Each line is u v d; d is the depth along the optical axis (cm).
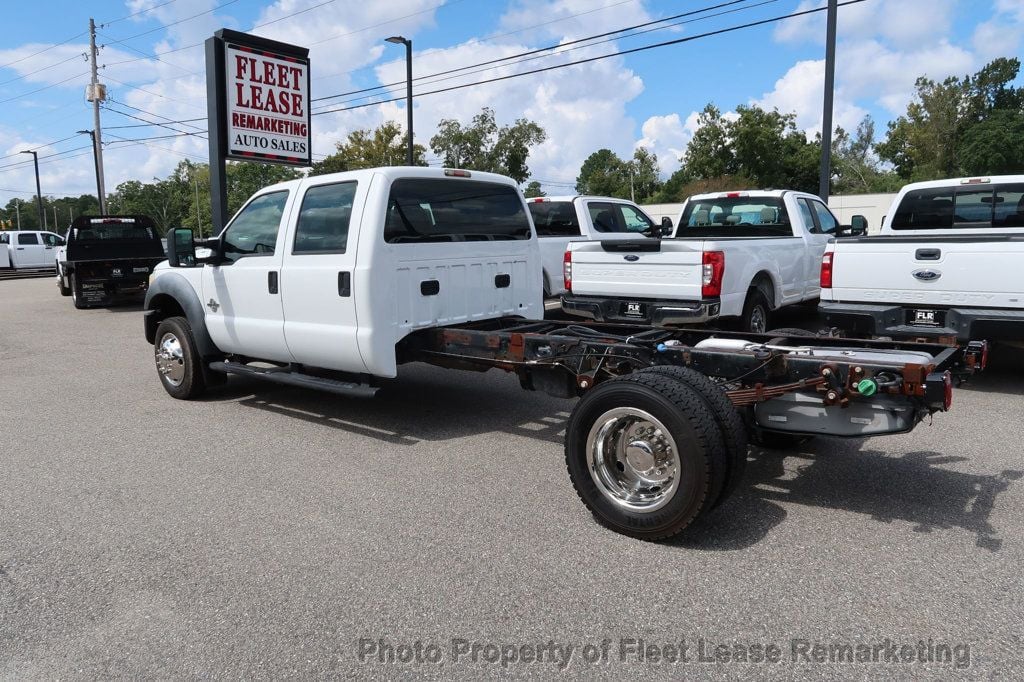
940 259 680
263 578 365
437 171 603
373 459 546
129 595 352
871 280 720
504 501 460
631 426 405
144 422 665
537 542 400
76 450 584
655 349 453
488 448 569
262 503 464
